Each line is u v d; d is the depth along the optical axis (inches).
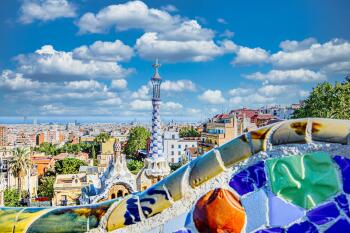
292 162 180.9
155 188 196.5
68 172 2888.8
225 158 187.8
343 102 1536.7
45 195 2181.3
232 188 185.9
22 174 2078.0
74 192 1840.6
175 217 191.2
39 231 202.7
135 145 4456.2
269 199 181.8
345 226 173.8
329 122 179.2
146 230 193.8
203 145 2719.0
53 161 3230.8
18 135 7578.7
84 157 3663.9
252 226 182.2
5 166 2379.4
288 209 179.9
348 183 174.7
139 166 3004.4
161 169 1112.8
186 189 191.0
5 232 203.9
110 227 198.4
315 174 178.5
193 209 189.3
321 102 1599.4
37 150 5172.2
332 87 1596.9
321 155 178.2
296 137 181.2
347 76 1763.0
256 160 185.2
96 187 1149.1
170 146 3809.1
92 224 200.8
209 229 186.2
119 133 7854.3
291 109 3752.5
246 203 183.6
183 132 5004.9
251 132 188.1
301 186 179.3
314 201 177.9
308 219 177.5
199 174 190.1
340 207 175.2
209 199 186.7
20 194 2075.5
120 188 1060.5
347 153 174.9
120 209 199.3
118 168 1058.7
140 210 195.5
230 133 2495.1
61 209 209.0
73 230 201.0
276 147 183.9
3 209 214.1
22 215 207.8
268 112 4072.3
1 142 5482.3
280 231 179.5
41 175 2960.1
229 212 183.8
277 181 181.6
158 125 1132.5
